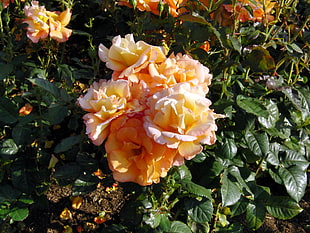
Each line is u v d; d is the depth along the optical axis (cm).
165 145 47
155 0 62
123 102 48
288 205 64
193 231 65
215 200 68
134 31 73
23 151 68
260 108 57
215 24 60
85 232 71
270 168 70
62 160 71
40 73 71
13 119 65
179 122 45
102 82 51
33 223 72
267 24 62
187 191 58
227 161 63
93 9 92
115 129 48
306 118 69
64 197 75
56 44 79
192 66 52
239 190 60
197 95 46
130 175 49
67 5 80
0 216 63
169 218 66
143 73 51
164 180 57
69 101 59
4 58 73
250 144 61
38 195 69
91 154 65
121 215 62
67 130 77
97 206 75
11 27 85
